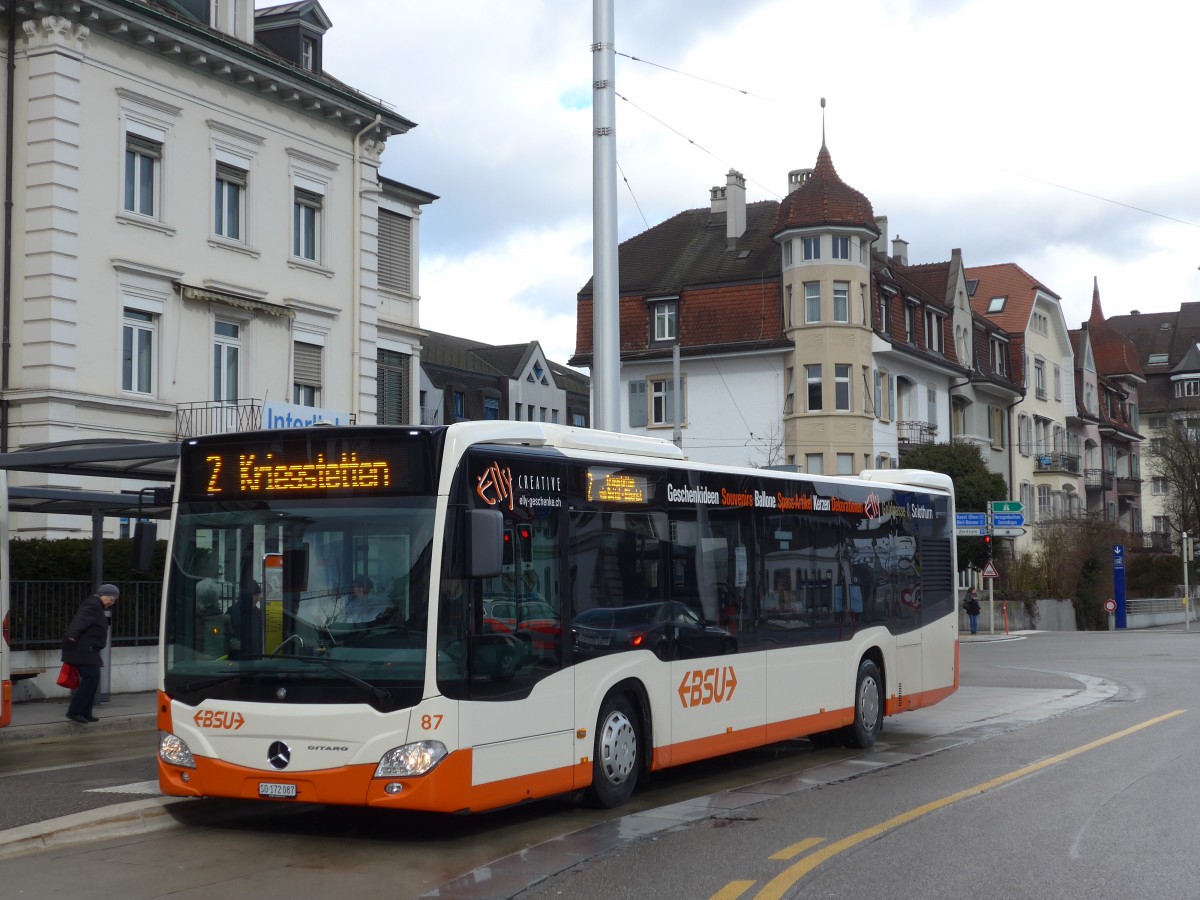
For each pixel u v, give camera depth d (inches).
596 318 682.8
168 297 1081.4
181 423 1079.6
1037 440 2940.5
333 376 1256.8
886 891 313.1
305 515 378.3
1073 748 592.7
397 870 342.3
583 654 416.5
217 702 374.9
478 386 2434.8
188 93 1106.1
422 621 360.8
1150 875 328.8
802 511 559.8
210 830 398.9
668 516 469.4
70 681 690.8
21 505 756.0
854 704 591.2
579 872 336.2
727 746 492.1
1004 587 2393.0
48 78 997.2
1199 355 4653.1
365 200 1299.2
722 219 2297.0
